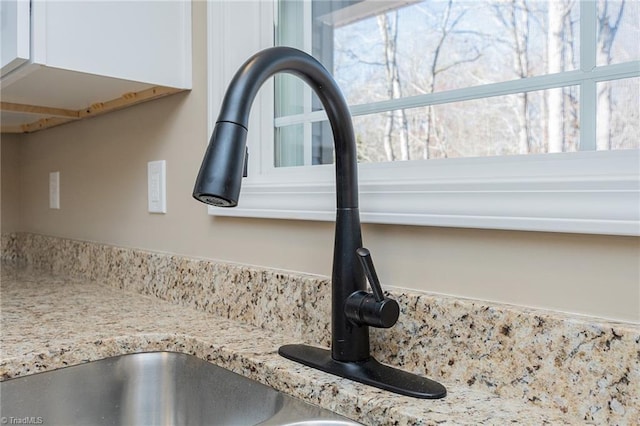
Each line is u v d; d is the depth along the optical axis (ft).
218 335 2.65
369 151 2.99
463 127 2.59
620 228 1.62
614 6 2.00
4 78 3.17
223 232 3.19
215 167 1.60
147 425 2.62
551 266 1.81
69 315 3.08
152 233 3.80
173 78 3.38
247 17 3.20
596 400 1.61
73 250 4.65
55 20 2.87
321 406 1.95
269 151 3.21
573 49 2.15
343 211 2.08
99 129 4.40
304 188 2.62
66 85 3.38
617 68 1.99
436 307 2.02
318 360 2.15
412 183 2.15
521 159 2.02
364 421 1.80
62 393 2.40
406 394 1.83
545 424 1.62
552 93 2.23
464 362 1.93
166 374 2.67
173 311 3.20
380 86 2.96
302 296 2.56
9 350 2.35
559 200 1.75
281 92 3.26
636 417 1.53
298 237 2.72
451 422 1.62
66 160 4.92
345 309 2.04
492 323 1.86
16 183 5.81
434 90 2.71
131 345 2.62
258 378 2.21
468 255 2.03
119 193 4.15
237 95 1.73
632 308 1.64
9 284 4.24
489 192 1.92
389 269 2.28
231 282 2.99
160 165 3.69
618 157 1.75
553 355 1.71
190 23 3.46
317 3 3.27
